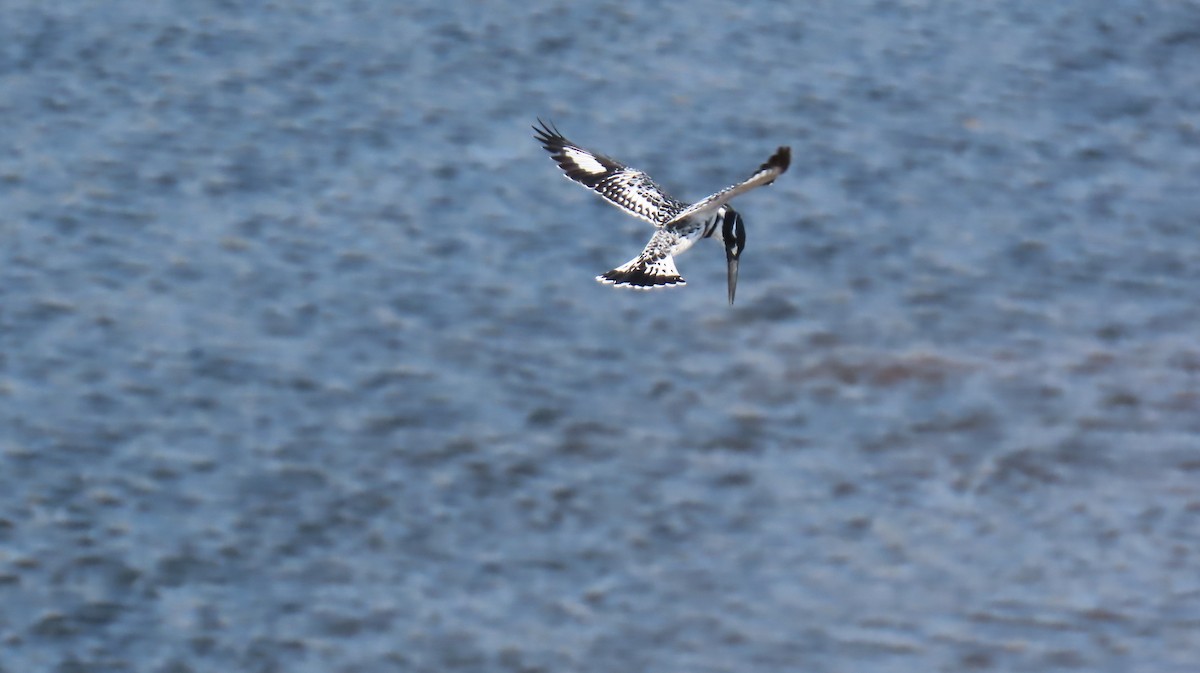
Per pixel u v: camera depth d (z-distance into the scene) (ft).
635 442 78.95
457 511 74.69
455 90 106.42
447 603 69.82
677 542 73.10
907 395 82.23
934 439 79.46
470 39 111.75
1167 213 95.71
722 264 91.04
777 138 101.91
